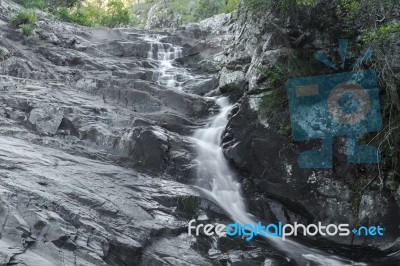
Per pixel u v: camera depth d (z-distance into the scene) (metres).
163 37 18.02
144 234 6.75
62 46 15.10
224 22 18.19
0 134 8.98
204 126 11.15
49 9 20.67
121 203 7.28
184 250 6.94
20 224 5.45
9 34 14.41
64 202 6.46
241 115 9.80
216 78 13.35
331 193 8.77
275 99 9.58
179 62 16.33
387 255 7.96
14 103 10.14
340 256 7.89
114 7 25.11
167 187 8.66
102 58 15.12
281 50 10.02
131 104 11.73
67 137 9.74
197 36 18.11
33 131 9.62
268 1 10.40
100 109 10.66
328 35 9.78
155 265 6.33
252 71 10.73
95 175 8.08
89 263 5.42
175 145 9.96
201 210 8.48
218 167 9.86
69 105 10.50
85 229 6.11
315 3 9.55
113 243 6.13
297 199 8.91
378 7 9.00
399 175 8.56
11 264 4.70
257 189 9.34
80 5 23.25
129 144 9.58
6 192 6.00
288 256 7.56
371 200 8.52
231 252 7.30
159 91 11.98
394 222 8.29
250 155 9.41
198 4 26.09
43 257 5.20
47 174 7.30
